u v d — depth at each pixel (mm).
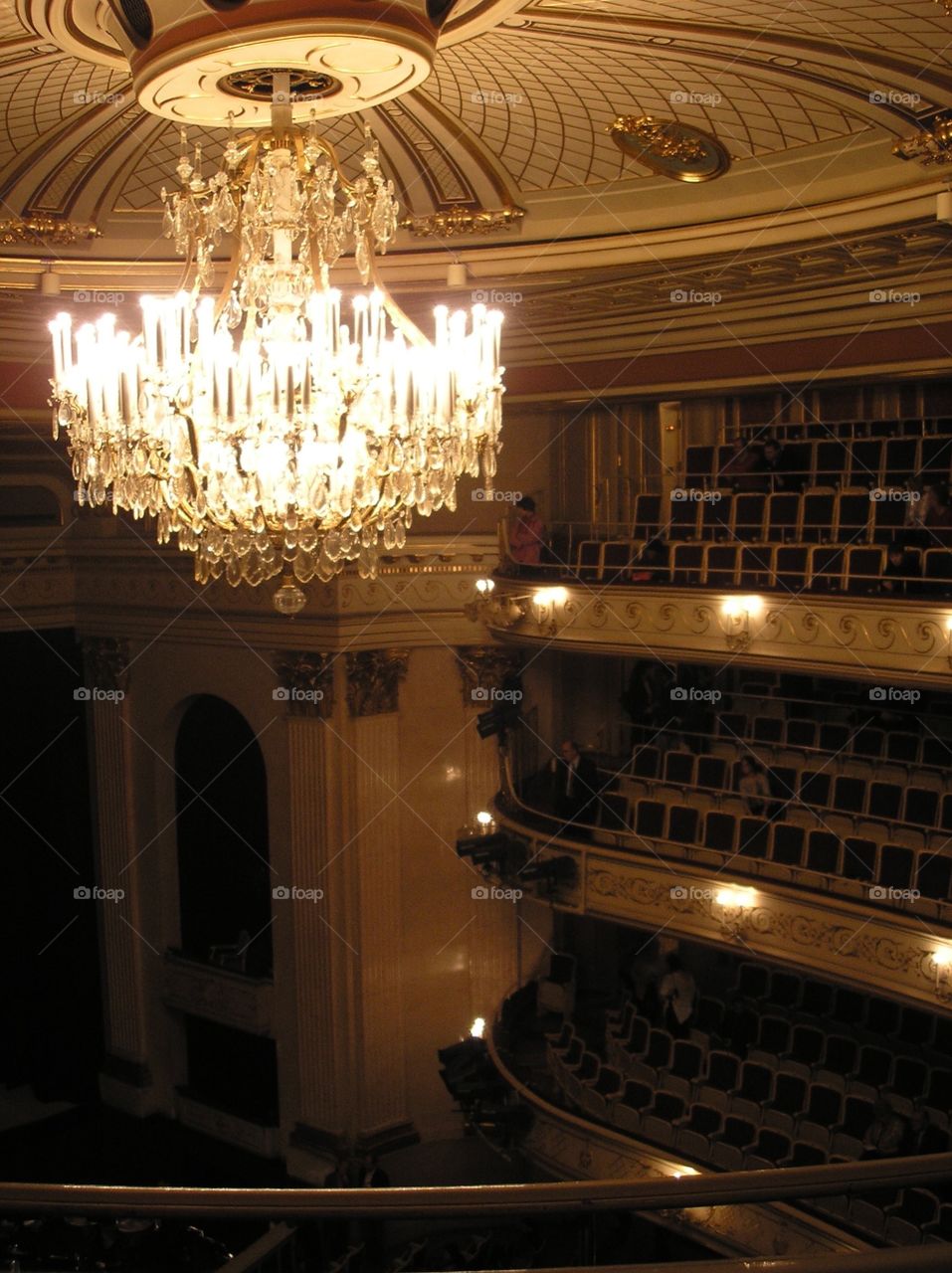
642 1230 11375
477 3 5430
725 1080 11750
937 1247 1850
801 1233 10141
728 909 11500
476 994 14648
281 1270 2717
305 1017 14328
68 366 5469
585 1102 12320
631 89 6996
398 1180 14414
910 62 6387
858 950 10555
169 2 4523
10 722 15547
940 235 8828
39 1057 16062
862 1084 11266
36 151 7680
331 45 4602
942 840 11117
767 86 6910
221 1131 15297
